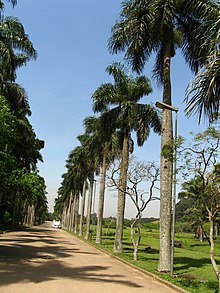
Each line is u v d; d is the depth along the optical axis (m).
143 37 15.71
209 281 12.93
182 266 18.45
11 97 28.28
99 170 38.22
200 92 8.52
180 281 12.34
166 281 12.30
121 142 25.53
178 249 36.69
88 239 39.47
